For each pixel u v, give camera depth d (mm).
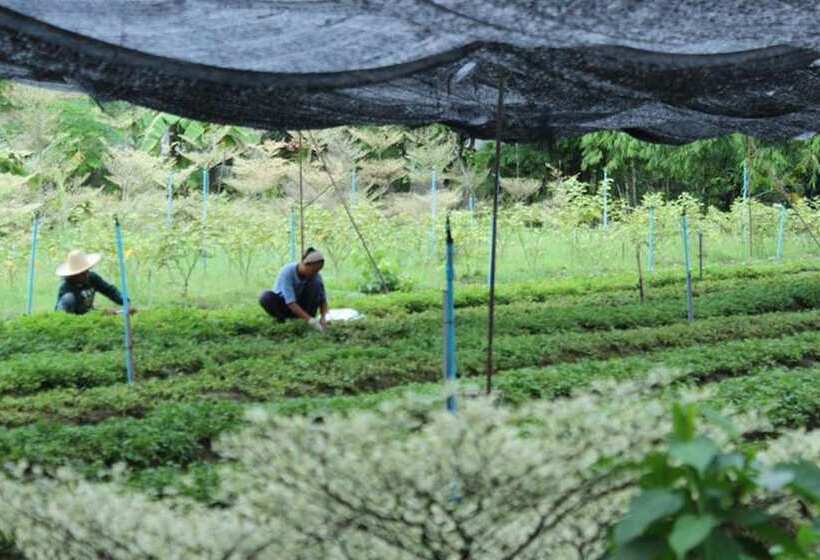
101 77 12039
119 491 7262
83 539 5789
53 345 16641
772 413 11547
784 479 4613
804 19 12500
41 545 6023
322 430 5578
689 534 4543
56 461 9781
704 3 11930
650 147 40500
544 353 15680
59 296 19297
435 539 5574
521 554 5707
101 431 10586
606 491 5566
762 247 34094
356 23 11922
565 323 18672
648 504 4781
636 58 13281
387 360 14836
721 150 39781
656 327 18469
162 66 12305
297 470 5477
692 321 18703
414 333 17547
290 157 40531
